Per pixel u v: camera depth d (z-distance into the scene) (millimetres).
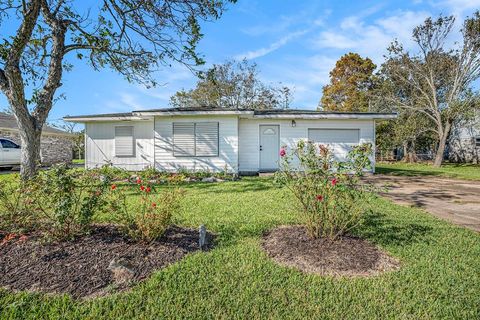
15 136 18094
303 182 3674
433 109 19219
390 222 4695
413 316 2182
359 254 3209
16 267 2717
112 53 8812
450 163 22422
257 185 9070
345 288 2551
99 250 3082
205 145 12008
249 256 3203
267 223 4512
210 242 3656
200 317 2152
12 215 3467
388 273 2840
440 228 4383
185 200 6359
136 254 3045
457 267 2996
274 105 27125
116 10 7754
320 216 3613
